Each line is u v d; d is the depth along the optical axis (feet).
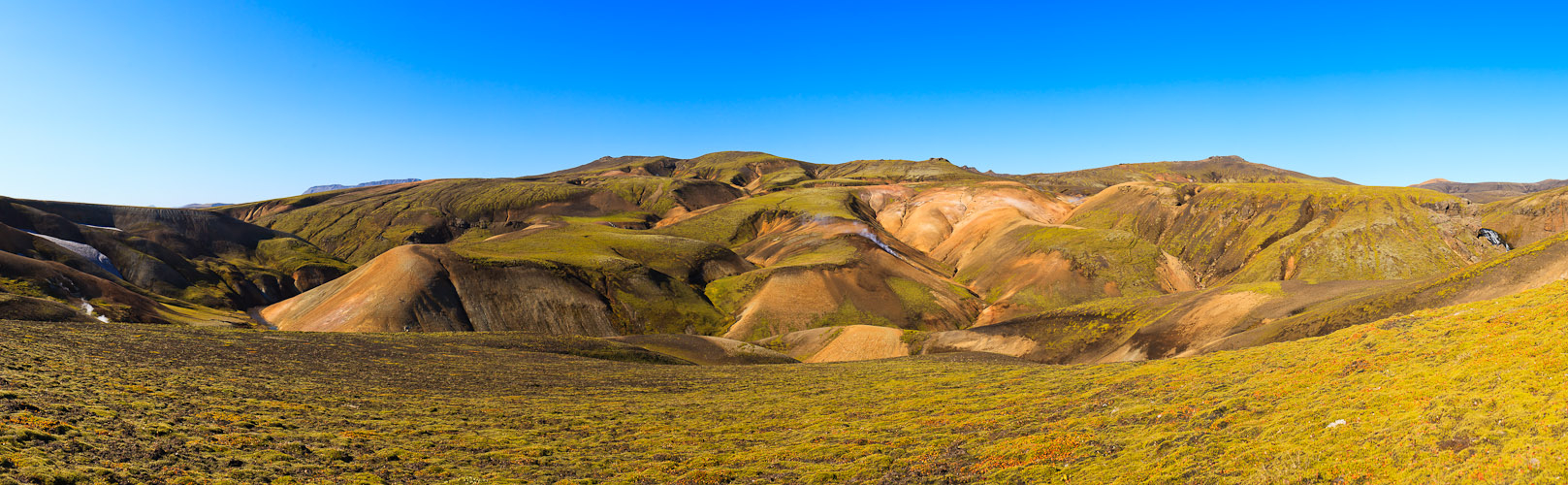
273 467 94.48
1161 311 329.93
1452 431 72.38
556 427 146.20
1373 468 70.90
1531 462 59.88
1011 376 197.47
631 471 113.19
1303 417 93.50
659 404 180.86
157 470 83.51
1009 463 104.78
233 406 130.93
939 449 118.83
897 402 173.88
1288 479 74.28
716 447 131.95
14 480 69.92
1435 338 119.85
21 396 106.83
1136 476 87.81
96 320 326.24
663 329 501.15
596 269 540.93
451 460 111.86
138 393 129.59
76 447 85.76
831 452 122.42
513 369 229.45
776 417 162.40
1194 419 109.09
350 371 198.80
